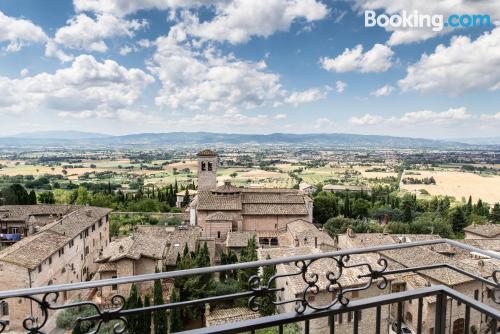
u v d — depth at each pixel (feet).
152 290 118.93
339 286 16.83
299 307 16.03
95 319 13.85
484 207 336.70
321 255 16.92
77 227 148.97
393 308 108.37
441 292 18.11
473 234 212.43
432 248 146.00
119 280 13.52
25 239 130.31
